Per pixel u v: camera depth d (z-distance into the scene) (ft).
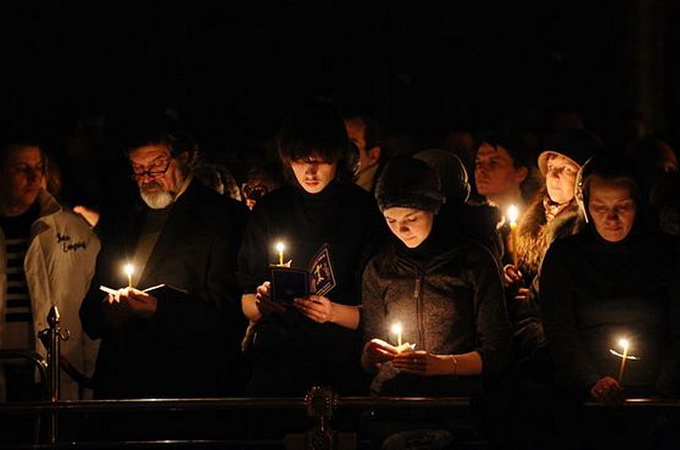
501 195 63.46
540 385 48.19
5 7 122.62
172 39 126.31
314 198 52.95
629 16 107.14
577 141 55.57
